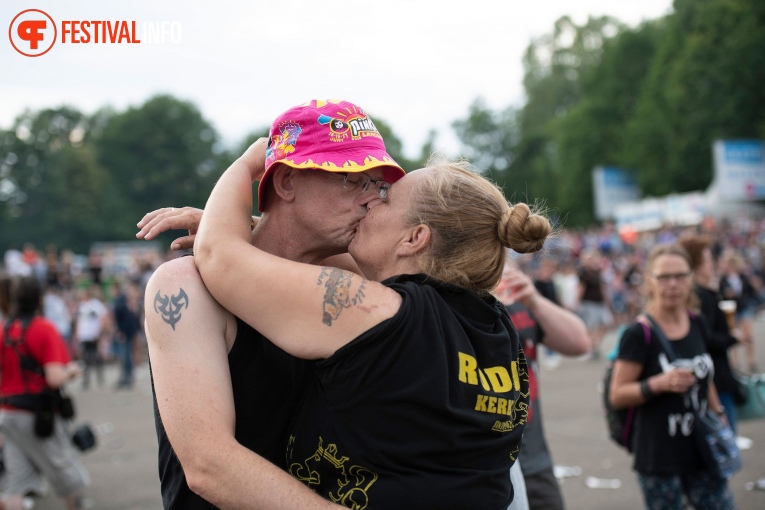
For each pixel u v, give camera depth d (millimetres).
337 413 1465
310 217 1693
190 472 1425
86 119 78062
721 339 4383
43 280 15641
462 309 1584
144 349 16578
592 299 12719
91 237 70188
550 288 5031
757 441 6535
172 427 1444
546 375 11156
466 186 1637
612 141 49438
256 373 1590
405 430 1431
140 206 72812
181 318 1508
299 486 1427
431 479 1427
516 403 1637
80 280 18406
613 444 6793
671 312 3588
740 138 38062
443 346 1478
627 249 25516
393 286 1555
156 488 6047
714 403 3834
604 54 51344
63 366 4676
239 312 1519
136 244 48062
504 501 1533
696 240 5059
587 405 8578
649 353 3498
